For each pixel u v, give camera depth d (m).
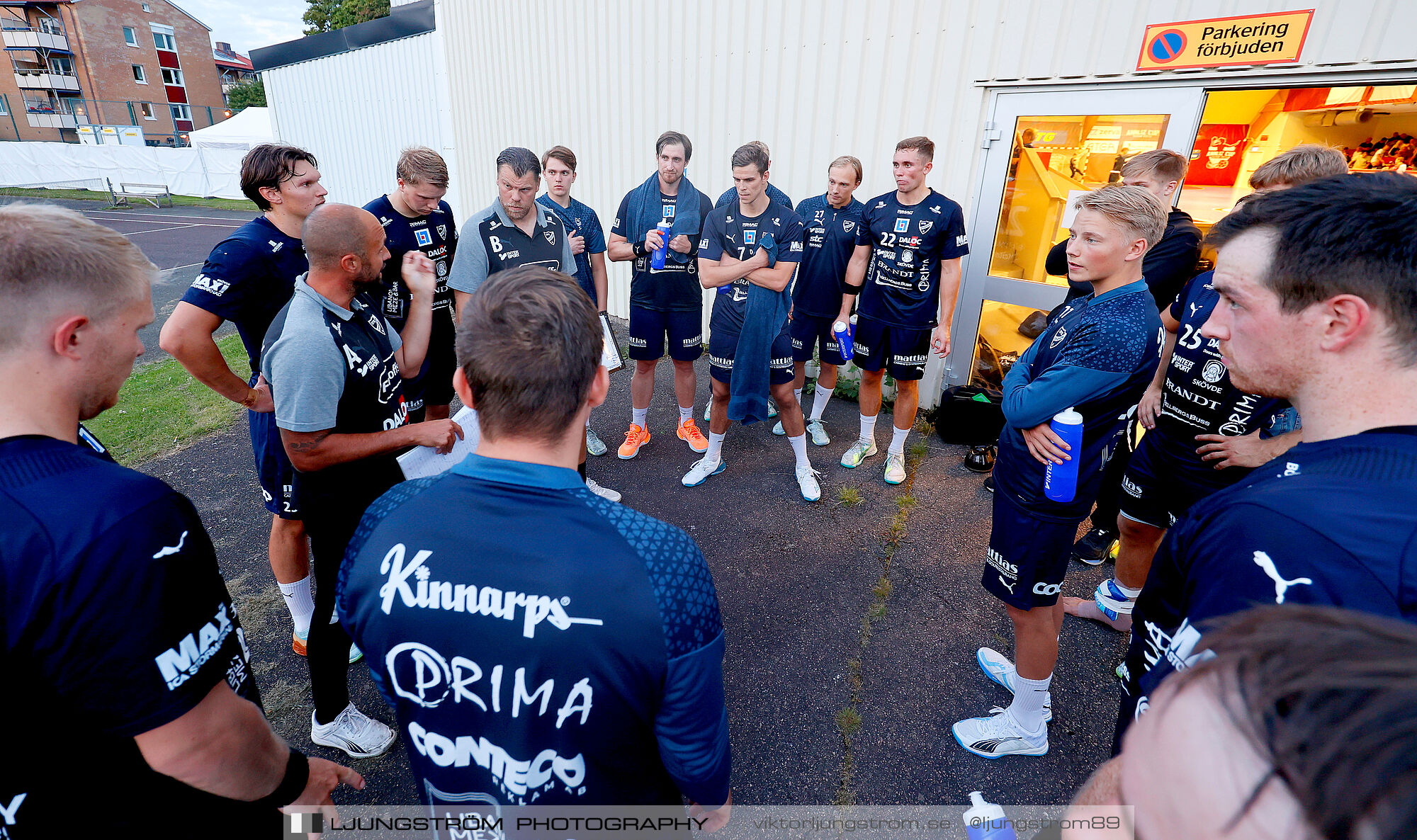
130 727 0.81
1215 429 2.12
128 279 0.92
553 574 0.80
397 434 1.88
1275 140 4.45
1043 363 1.80
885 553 3.18
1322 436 0.83
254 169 2.20
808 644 2.60
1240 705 0.35
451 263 3.33
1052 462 1.69
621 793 0.88
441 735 0.87
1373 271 0.74
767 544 3.26
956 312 4.61
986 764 2.08
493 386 0.86
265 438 2.25
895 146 4.62
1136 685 0.97
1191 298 2.18
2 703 0.74
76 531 0.76
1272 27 3.17
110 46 35.62
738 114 5.35
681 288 3.84
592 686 0.81
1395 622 0.39
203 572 0.89
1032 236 4.20
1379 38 2.95
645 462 4.11
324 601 1.87
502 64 7.14
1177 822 0.37
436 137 8.58
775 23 4.93
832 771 2.05
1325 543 0.68
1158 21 3.46
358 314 1.87
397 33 8.37
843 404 5.09
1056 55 3.83
